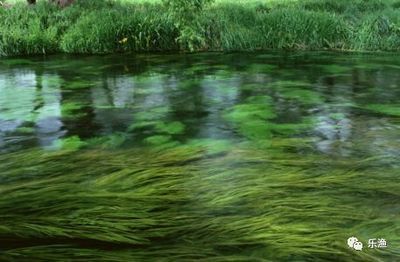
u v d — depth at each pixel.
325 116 5.62
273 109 5.94
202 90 6.97
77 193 3.58
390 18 10.82
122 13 11.18
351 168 4.05
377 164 4.14
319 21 10.35
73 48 10.27
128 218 3.22
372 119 5.48
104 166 4.17
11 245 2.93
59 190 3.65
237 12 11.19
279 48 10.30
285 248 2.84
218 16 10.84
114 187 3.70
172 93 6.84
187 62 9.08
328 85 7.14
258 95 6.61
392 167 4.07
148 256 2.79
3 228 3.09
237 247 2.87
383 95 6.54
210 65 8.77
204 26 10.56
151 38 10.37
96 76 8.04
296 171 3.97
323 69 8.28
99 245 2.92
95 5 12.34
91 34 10.25
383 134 4.95
